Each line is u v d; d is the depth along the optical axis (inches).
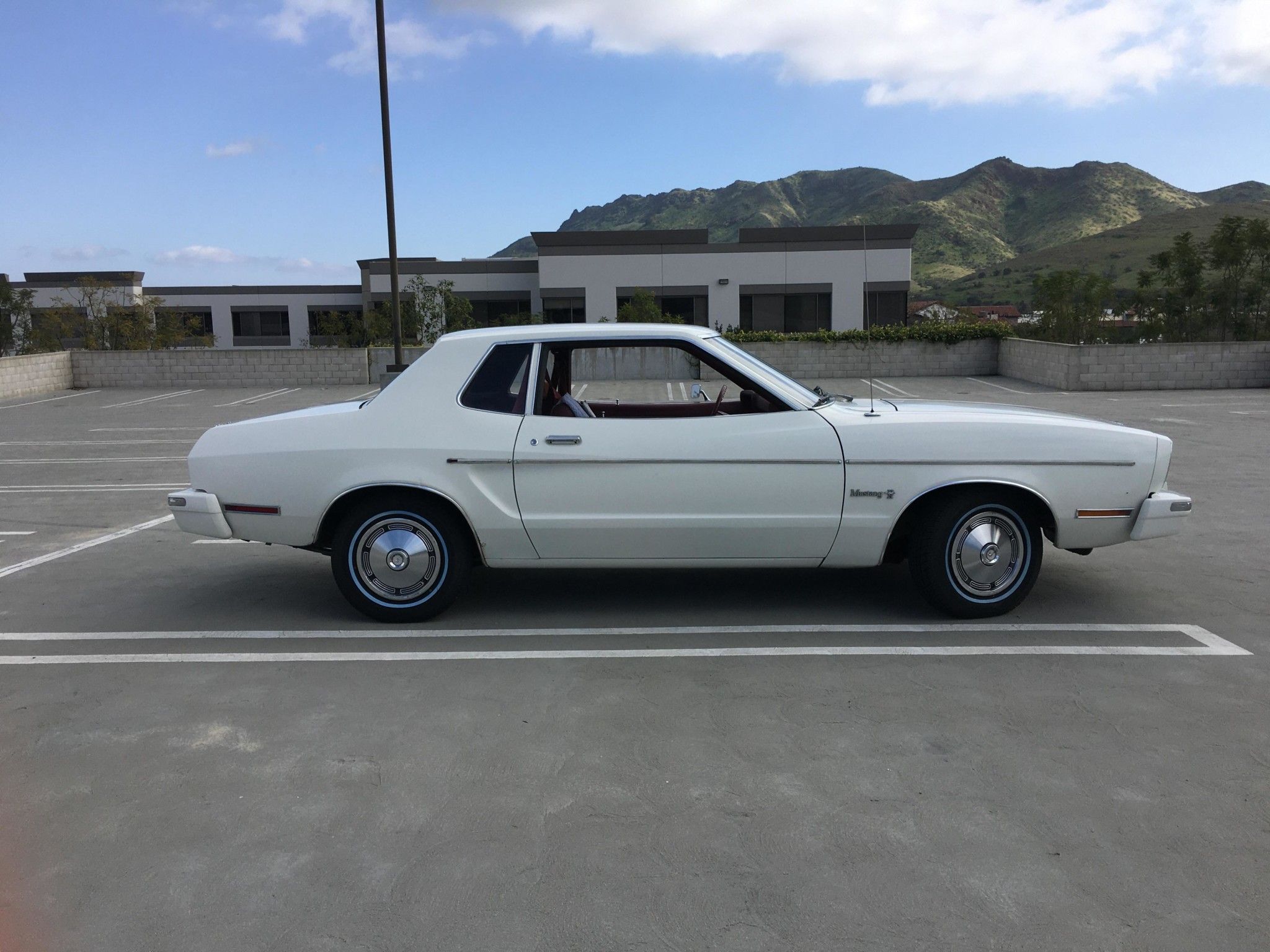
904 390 843.4
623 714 152.9
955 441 187.8
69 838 117.0
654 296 1581.0
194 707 158.2
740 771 132.3
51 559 266.2
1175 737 141.6
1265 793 124.6
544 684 166.2
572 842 114.3
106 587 235.6
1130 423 565.9
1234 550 258.2
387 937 96.7
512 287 1748.3
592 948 94.3
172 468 448.8
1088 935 95.7
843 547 191.9
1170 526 193.3
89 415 742.5
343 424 194.7
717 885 104.9
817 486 188.4
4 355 1349.7
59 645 191.6
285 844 115.0
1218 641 184.2
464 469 190.2
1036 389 844.0
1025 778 129.3
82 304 1389.0
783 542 191.3
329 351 1027.3
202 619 207.6
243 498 196.9
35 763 137.9
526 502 190.9
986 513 193.3
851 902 101.4
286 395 916.6
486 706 156.9
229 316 2043.6
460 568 198.1
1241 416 598.2
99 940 96.9
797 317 1583.4
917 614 203.5
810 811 120.9
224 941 96.5
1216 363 812.6
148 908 102.3
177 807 124.3
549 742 142.7
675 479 188.5
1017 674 167.8
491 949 94.6
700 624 198.5
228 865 110.6
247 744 143.3
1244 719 147.9
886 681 165.3
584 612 208.4
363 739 144.8
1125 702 155.2
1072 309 1074.1
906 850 111.3
